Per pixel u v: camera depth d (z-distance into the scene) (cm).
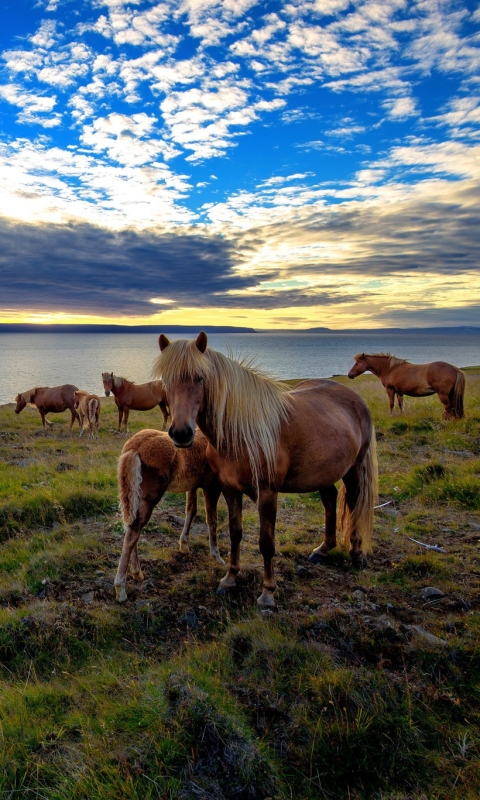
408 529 537
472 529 529
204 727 238
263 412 366
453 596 384
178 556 473
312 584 413
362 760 237
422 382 1110
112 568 447
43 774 224
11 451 1047
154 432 439
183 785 215
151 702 254
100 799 206
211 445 388
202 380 340
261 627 334
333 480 419
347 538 464
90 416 1254
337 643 320
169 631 350
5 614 352
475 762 230
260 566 446
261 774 222
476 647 306
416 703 270
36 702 274
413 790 222
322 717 257
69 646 331
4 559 468
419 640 313
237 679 290
